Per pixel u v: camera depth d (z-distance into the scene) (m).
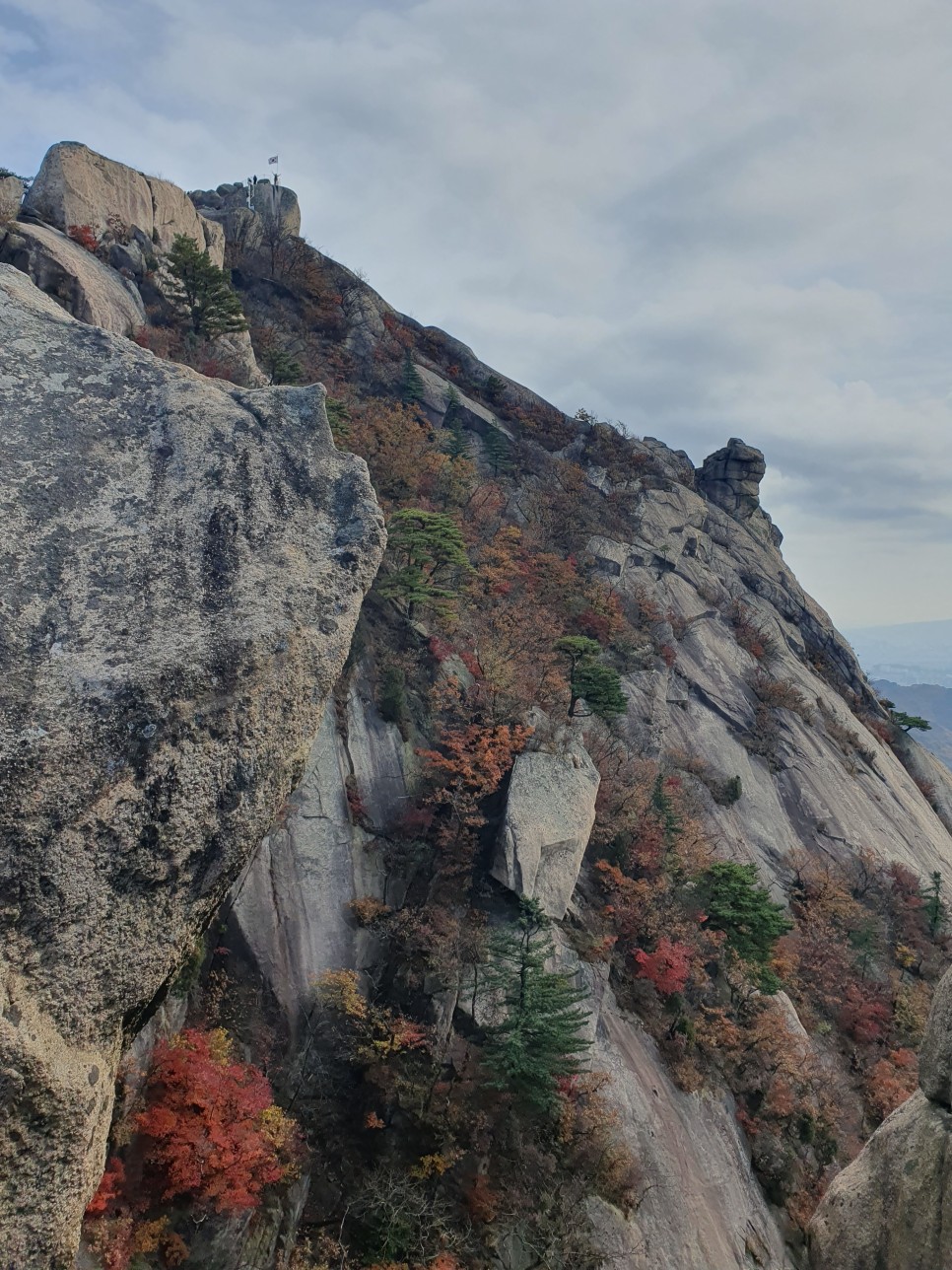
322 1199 19.70
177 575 9.12
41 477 9.30
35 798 7.19
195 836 8.13
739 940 32.72
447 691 32.78
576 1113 23.94
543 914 24.83
